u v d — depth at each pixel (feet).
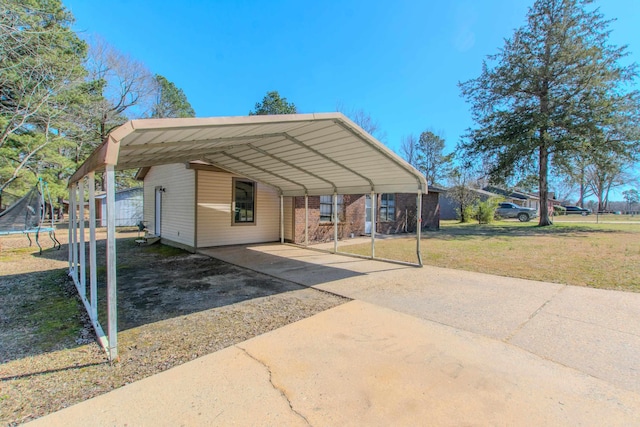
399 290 17.11
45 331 11.84
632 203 147.43
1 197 46.03
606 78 49.14
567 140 51.67
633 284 17.51
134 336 11.25
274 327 12.03
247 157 24.11
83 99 51.37
